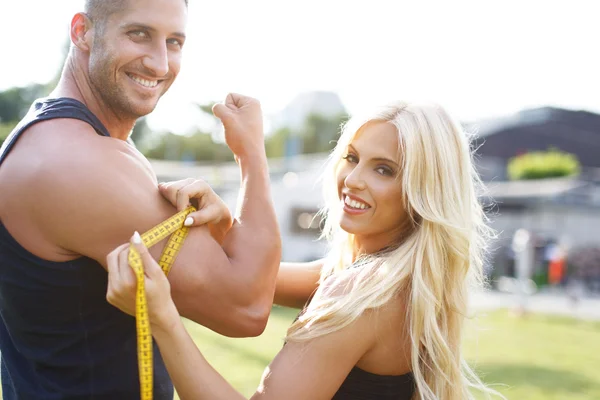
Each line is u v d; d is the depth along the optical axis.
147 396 1.50
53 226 1.66
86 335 1.79
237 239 1.83
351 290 1.93
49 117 1.73
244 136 1.99
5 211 1.71
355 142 2.08
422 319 1.94
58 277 1.72
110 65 1.77
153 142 40.66
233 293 1.75
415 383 2.06
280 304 2.44
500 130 27.83
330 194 2.31
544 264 17.23
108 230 1.66
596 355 7.84
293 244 17.41
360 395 1.97
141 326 1.50
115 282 1.53
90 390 1.81
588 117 28.34
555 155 25.34
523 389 6.00
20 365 1.88
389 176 2.04
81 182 1.64
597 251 17.62
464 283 2.08
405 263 1.98
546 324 10.58
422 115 2.02
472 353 7.73
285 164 20.52
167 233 1.67
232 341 7.96
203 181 1.79
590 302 14.25
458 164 2.06
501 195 19.64
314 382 1.85
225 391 1.67
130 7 1.75
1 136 16.86
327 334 1.86
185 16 1.85
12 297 1.77
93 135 1.73
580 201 19.59
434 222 1.98
